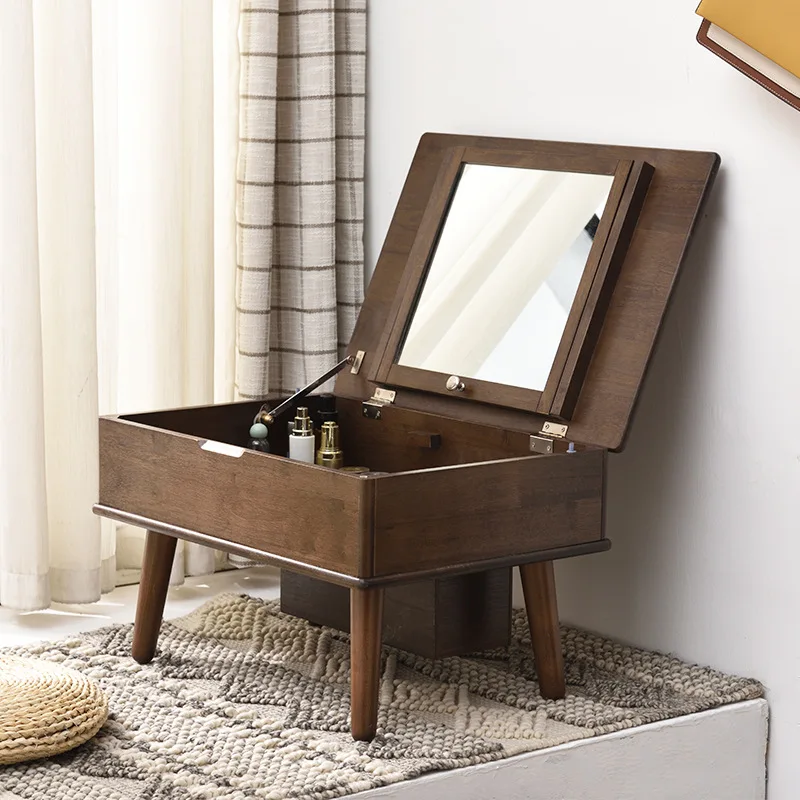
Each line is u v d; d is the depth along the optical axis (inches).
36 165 86.6
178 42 91.2
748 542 74.2
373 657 64.9
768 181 71.5
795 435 71.2
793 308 70.8
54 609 91.4
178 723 68.0
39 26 86.7
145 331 94.0
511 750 64.8
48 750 62.5
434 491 63.8
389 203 96.6
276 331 100.1
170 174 91.8
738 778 73.1
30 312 85.9
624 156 76.4
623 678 75.6
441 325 81.8
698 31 71.4
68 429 89.4
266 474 66.6
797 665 72.2
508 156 82.2
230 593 90.7
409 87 94.0
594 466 70.0
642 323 72.3
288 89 96.4
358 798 59.9
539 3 83.5
